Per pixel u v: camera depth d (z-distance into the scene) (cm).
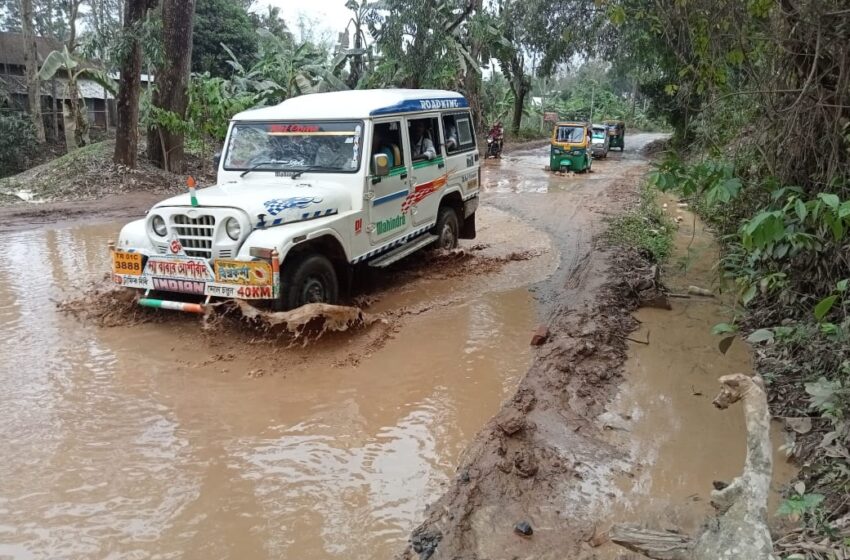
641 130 5509
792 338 563
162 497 378
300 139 720
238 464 415
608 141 2972
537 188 1797
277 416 480
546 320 699
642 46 1733
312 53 2938
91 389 516
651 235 1112
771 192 600
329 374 554
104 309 682
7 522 352
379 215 733
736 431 475
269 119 736
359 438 451
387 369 567
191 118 1847
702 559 299
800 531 336
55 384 523
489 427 459
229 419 474
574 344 610
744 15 581
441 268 901
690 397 528
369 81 2630
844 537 319
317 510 369
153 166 1842
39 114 2528
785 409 490
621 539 329
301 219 626
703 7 595
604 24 2412
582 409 501
